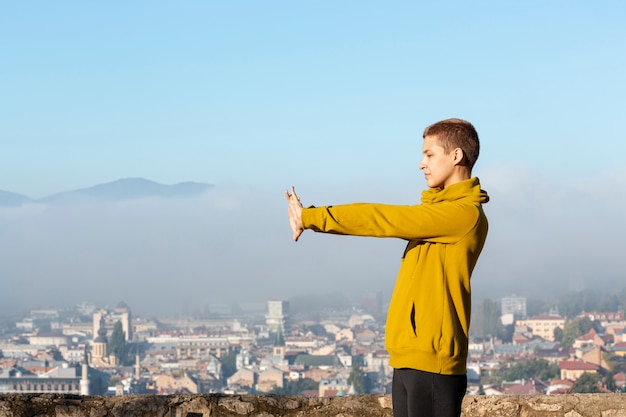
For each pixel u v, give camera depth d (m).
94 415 4.45
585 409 4.42
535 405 4.46
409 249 3.03
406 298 2.94
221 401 4.50
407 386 2.92
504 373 124.81
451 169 3.04
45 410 4.42
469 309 2.95
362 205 2.96
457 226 2.91
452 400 2.88
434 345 2.87
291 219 3.01
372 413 4.51
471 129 3.05
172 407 4.49
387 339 2.98
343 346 194.62
